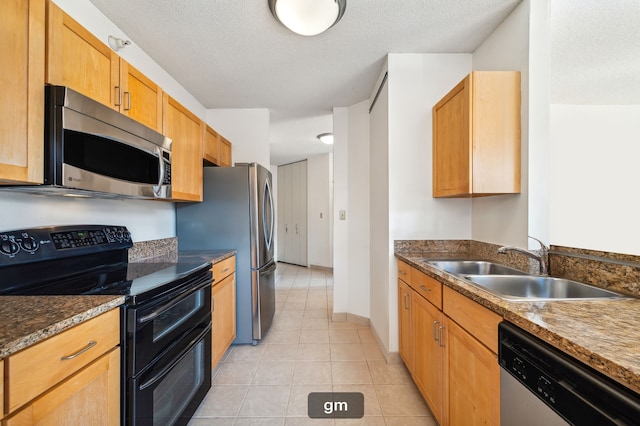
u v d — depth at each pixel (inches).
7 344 23.8
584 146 51.5
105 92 49.5
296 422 58.7
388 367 79.9
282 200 272.8
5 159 32.9
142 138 55.4
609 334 26.8
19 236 45.6
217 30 69.5
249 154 120.5
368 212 111.8
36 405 26.6
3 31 32.8
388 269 82.0
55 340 28.9
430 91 80.9
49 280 49.5
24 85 35.1
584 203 48.6
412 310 69.2
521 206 60.1
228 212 94.2
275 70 89.6
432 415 60.7
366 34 71.9
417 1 60.1
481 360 39.9
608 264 44.2
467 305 44.1
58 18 39.9
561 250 53.8
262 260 96.8
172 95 93.5
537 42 58.1
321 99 112.5
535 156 58.1
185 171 77.5
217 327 76.3
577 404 24.1
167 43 74.8
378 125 94.4
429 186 81.2
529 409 30.1
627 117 45.5
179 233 95.0
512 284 53.7
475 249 77.9
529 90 58.3
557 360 26.6
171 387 50.4
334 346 93.2
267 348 91.9
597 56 50.8
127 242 67.0
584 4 51.7
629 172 44.1
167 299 47.5
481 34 72.2
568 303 36.6
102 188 46.1
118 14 63.4
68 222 56.4
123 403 39.0
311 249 239.5
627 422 20.7
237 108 120.9
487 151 60.6
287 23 61.8
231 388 70.4
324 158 224.1
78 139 41.3
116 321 38.2
